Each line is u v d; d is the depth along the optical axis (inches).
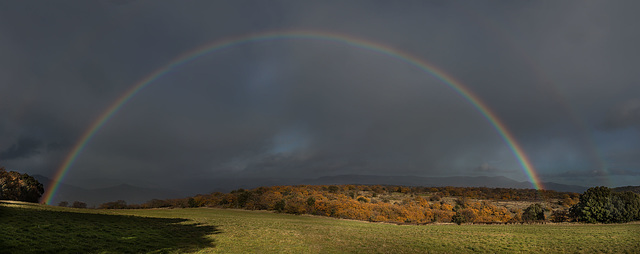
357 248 1460.4
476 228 2406.5
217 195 6259.8
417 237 1857.8
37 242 998.4
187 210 3850.9
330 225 2608.3
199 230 1777.8
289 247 1400.1
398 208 4367.6
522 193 6747.1
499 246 1544.0
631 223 2605.8
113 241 1208.2
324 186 7175.2
